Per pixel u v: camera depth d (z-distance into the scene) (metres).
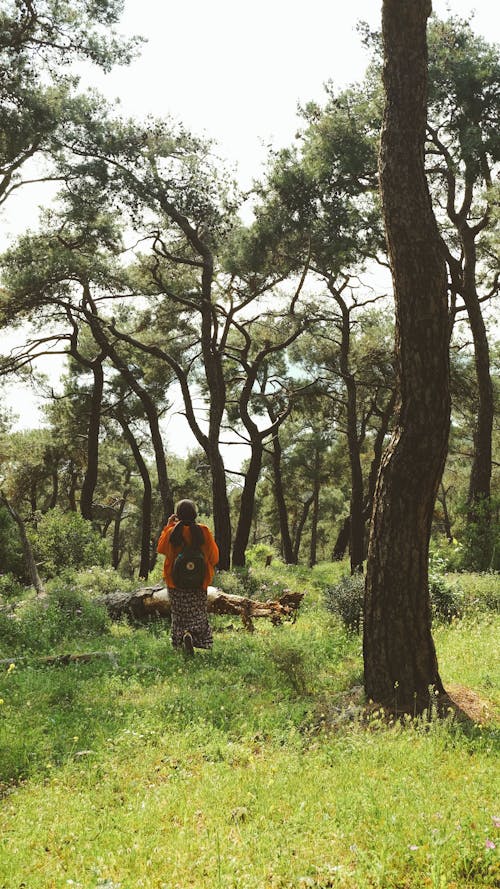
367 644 6.64
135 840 3.85
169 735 5.75
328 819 4.04
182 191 23.50
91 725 6.04
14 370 28.80
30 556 17.36
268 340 30.69
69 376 37.47
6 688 7.03
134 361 33.25
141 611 12.46
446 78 19.12
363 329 32.38
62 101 20.86
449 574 14.51
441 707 6.21
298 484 52.41
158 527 54.66
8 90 19.25
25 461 42.09
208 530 9.02
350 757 5.07
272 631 10.69
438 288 6.54
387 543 6.55
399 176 6.64
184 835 3.93
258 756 5.32
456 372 29.39
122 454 51.94
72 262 24.02
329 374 32.47
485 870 3.50
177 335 30.25
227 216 24.05
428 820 3.90
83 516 30.31
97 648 9.52
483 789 4.34
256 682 7.49
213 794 4.50
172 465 54.59
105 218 25.94
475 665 7.83
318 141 20.75
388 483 6.59
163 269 27.22
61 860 3.74
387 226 6.67
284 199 21.95
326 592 11.80
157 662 8.37
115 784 4.85
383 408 34.34
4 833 4.05
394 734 5.45
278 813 4.21
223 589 16.47
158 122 22.91
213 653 8.73
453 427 35.97
